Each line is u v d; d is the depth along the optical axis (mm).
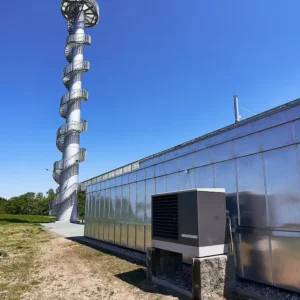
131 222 15312
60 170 41438
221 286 6824
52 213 43250
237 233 8703
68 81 43781
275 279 7406
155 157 14516
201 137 10820
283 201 7391
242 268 8438
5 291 8070
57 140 41844
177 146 12445
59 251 15594
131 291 7699
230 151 9352
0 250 15898
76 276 9695
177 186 11883
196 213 7074
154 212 8867
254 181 8328
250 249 8234
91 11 46688
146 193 14109
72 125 40625
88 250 15648
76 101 42062
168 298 6965
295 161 7199
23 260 12945
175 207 7879
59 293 7777
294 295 6805
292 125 7387
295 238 6977
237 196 8875
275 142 7805
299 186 7031
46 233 26141
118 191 17344
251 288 7559
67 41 44125
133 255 13500
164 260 8812
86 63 42688
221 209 7500
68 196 40500
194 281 6730
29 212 85125
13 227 33094
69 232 27109
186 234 7328
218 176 9750
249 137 8680
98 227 20156
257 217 8102
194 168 11008
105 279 9125
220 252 7223
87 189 23609
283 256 7242
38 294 7738
